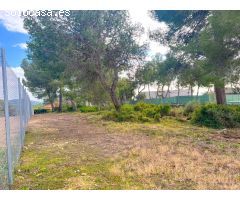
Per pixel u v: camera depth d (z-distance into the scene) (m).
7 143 4.48
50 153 6.94
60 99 39.50
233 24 8.80
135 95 33.81
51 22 16.70
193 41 12.06
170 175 4.77
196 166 5.31
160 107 16.09
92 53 16.94
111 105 25.30
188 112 15.77
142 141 8.38
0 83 4.35
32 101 27.61
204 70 11.61
